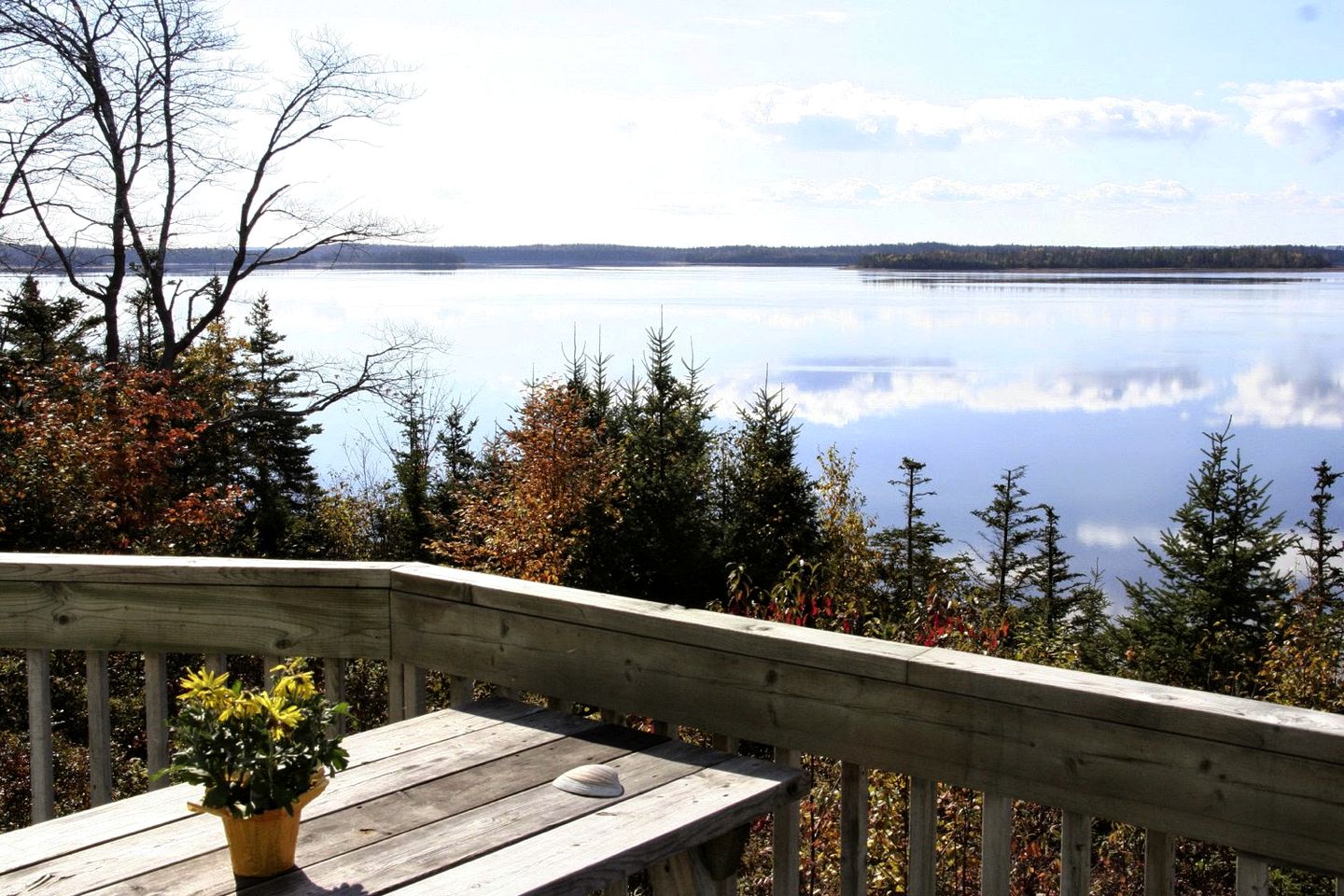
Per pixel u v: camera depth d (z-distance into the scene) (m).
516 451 24.22
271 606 2.52
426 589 2.46
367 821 1.79
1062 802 1.73
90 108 21.62
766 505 25.80
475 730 2.20
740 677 2.04
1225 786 1.59
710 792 1.90
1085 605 33.53
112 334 23.03
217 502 16.28
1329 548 24.22
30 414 15.40
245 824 1.58
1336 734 1.51
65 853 1.70
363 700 12.56
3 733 7.43
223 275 24.84
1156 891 1.68
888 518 69.75
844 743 1.94
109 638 2.55
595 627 2.22
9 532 13.65
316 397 24.84
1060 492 110.38
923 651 1.89
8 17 20.12
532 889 1.56
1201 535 23.48
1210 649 21.78
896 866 5.26
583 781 1.90
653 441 25.69
